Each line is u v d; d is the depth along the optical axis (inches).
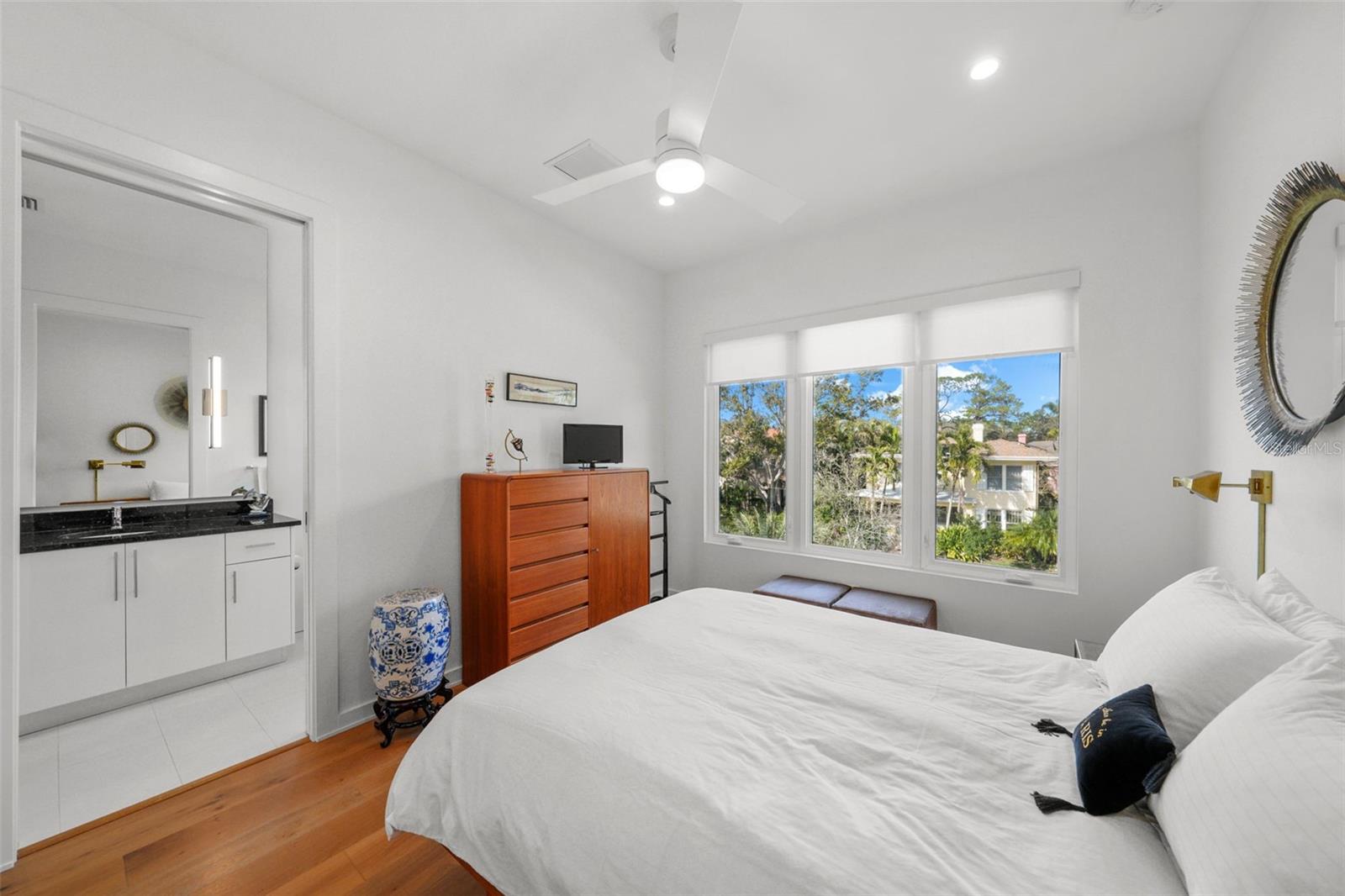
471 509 109.0
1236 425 75.5
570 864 40.3
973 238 114.0
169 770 78.8
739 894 33.9
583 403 141.0
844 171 106.9
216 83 76.6
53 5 63.4
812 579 138.9
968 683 60.1
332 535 90.0
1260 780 29.5
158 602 94.6
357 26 70.6
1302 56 56.4
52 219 87.7
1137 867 34.1
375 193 96.0
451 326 109.0
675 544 167.8
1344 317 47.6
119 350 95.7
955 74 78.9
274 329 111.7
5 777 60.1
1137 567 97.5
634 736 48.3
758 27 69.6
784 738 49.1
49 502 90.7
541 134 95.8
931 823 38.4
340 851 63.6
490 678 61.5
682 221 131.1
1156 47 73.3
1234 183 75.3
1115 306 98.8
